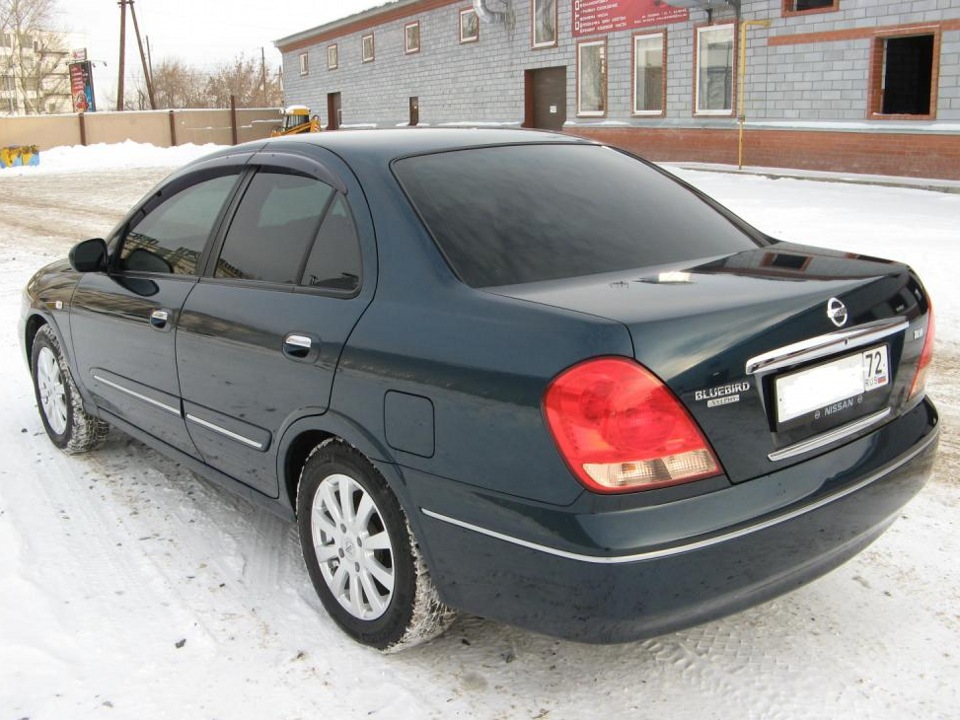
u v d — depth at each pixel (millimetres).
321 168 3170
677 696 2648
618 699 2646
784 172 17312
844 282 2617
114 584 3383
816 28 16969
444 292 2629
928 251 9164
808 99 17375
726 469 2305
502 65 26141
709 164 19531
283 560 3553
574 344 2262
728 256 3021
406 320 2648
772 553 2363
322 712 2639
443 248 2740
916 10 15234
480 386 2395
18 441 4945
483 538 2443
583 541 2232
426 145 3252
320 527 3035
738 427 2322
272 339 3045
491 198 2994
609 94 22281
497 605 2490
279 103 76938
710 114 19484
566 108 24078
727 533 2281
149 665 2879
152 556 3594
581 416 2217
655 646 2893
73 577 3436
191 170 3869
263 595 3287
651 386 2211
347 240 2961
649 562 2223
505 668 2814
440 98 29422
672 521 2234
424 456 2547
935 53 15031
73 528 3854
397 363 2604
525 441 2314
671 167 19609
